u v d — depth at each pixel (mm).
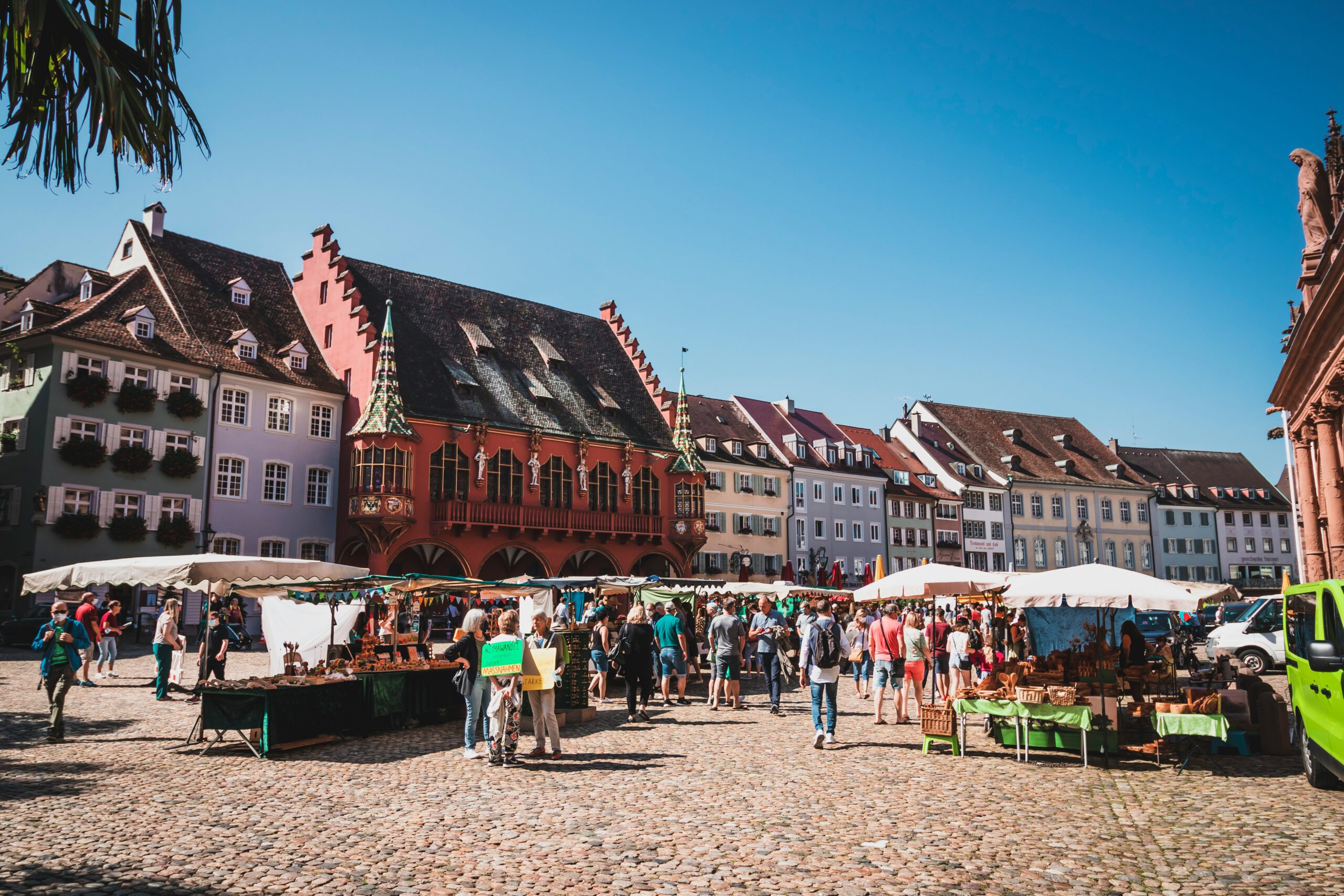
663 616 22156
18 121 5156
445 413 46812
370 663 16047
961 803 10008
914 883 7133
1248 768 12289
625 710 19016
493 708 12289
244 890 6895
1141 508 87062
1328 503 25438
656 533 54188
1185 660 30188
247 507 42156
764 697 21891
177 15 5324
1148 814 9500
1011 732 13875
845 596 30984
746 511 64312
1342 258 19969
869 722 16844
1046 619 21891
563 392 53969
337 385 46188
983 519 78562
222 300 45625
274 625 20531
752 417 69500
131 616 35438
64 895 6668
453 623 40000
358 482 43719
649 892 6879
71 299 44281
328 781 11227
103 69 4992
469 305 54188
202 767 12086
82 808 9508
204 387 41250
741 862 7684
